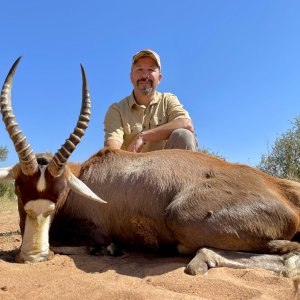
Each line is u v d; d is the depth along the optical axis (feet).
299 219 3.74
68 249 4.06
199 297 2.73
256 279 3.12
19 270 3.39
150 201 3.99
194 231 3.61
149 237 4.06
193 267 3.30
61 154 3.66
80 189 3.87
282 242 3.57
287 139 10.23
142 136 5.19
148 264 3.66
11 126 3.61
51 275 3.27
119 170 4.22
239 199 3.65
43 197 3.64
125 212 4.08
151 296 2.73
